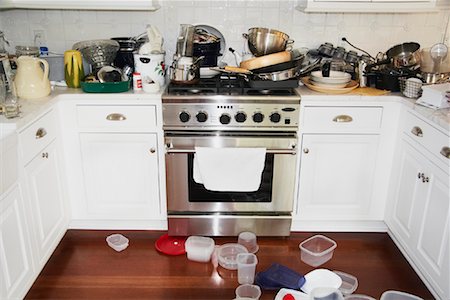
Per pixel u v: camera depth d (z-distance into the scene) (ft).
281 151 7.54
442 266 6.20
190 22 8.67
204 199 8.00
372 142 7.77
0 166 5.35
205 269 7.45
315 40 8.80
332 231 8.68
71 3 7.60
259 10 8.59
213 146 7.53
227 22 8.66
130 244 8.18
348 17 8.63
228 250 7.84
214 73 8.24
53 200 7.32
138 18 8.62
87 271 7.36
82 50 8.07
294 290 6.77
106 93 7.39
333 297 6.40
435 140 6.33
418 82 7.24
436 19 8.64
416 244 7.02
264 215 8.18
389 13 8.60
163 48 8.84
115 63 8.33
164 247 8.05
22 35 8.66
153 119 7.52
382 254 7.96
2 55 7.39
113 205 8.18
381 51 8.87
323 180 8.01
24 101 6.94
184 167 7.70
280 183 7.87
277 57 7.59
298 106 7.38
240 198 7.99
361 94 7.50
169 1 8.52
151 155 7.79
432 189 6.46
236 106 7.33
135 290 6.90
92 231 8.59
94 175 7.95
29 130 6.27
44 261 6.98
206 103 7.30
